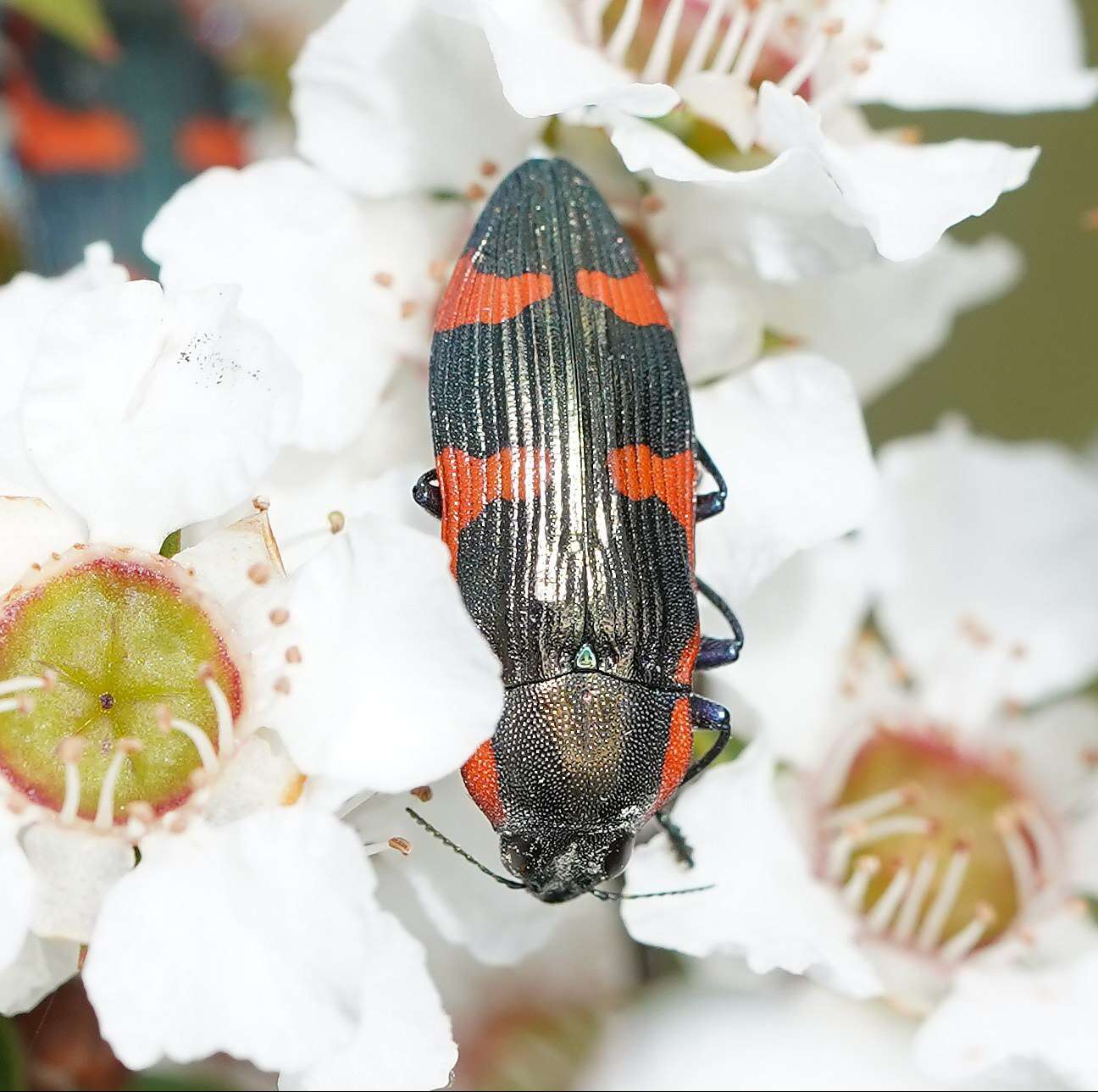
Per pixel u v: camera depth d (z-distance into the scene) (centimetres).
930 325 9
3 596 8
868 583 10
